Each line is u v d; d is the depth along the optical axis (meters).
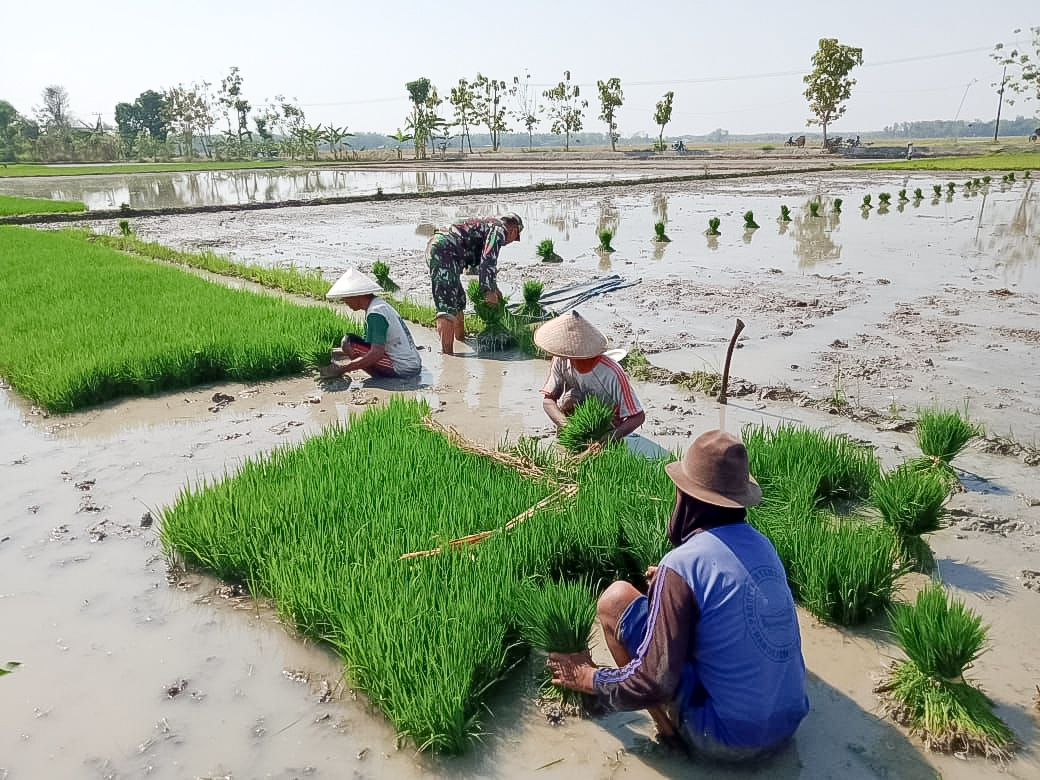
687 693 3.36
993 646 4.26
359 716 3.87
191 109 111.31
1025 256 17.14
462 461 6.19
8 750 3.65
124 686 4.09
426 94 91.94
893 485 5.26
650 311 12.16
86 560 5.29
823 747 3.60
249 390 8.84
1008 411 7.71
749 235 21.20
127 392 8.65
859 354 9.70
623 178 45.97
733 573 3.13
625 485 5.56
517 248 19.22
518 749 3.63
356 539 4.92
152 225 26.08
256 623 4.63
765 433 7.00
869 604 4.51
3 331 10.09
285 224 25.89
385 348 8.95
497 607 4.24
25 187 47.41
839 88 72.44
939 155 65.69
